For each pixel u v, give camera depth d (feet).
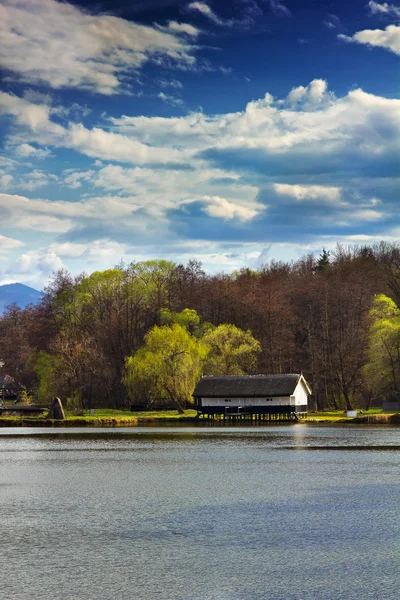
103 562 92.94
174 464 194.39
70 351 442.50
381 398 472.85
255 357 449.48
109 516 120.67
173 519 117.70
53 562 93.20
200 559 94.02
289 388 400.67
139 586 83.61
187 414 426.92
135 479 164.76
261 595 80.38
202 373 436.76
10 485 156.97
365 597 79.36
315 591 81.46
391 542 101.30
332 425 366.63
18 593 81.61
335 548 98.48
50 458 213.05
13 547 100.48
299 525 112.37
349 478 163.02
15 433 323.37
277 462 196.95
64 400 438.40
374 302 441.68
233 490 146.72
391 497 136.77
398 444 250.16
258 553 96.37
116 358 468.75
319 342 480.64
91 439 284.20
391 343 395.14
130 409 452.35
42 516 120.98
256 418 408.46
